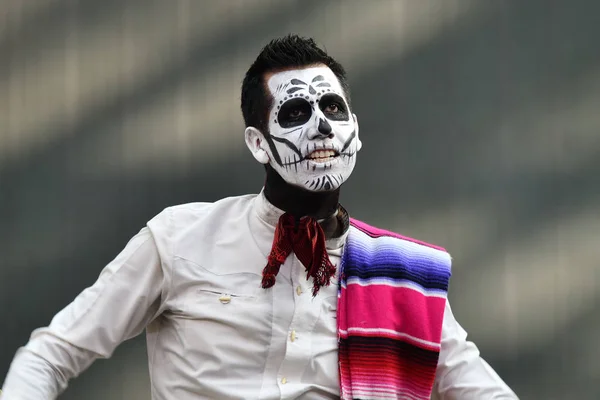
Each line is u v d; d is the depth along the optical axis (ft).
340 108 17.54
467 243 32.86
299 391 16.72
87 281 33.14
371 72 33.14
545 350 32.55
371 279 17.72
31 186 33.27
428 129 33.09
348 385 16.92
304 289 17.26
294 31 33.12
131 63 33.27
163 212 17.99
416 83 33.12
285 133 17.22
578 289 32.55
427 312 17.63
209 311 16.97
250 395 16.60
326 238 17.63
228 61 33.19
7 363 33.01
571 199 32.78
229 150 33.09
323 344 17.11
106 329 17.22
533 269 32.65
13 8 33.45
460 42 33.22
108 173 33.24
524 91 33.09
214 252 17.53
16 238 33.14
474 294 32.71
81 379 32.50
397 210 32.89
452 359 18.06
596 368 32.35
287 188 17.40
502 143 32.99
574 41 33.14
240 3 33.19
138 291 17.40
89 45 33.35
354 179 32.99
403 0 33.22
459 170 32.96
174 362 17.22
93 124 33.32
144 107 33.24
